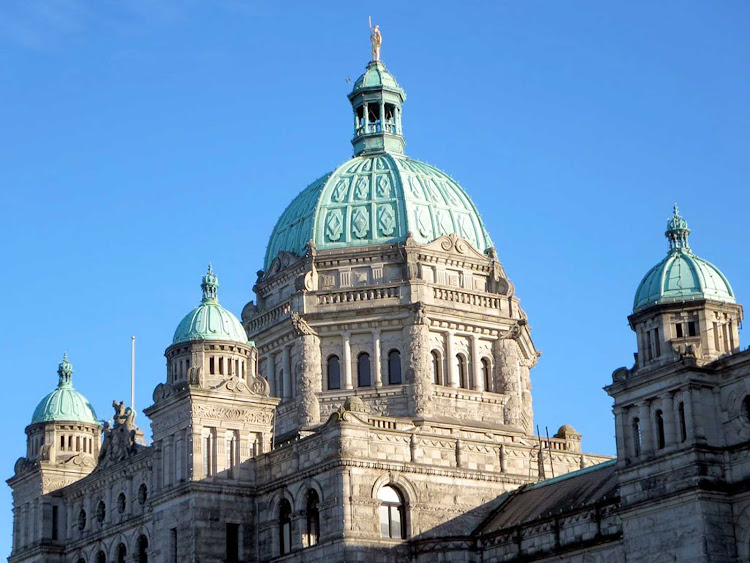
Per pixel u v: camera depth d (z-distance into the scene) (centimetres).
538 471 8775
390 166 10412
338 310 9762
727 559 6338
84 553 9606
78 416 10406
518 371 10025
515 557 7650
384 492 8038
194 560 8212
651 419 6700
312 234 10119
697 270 6806
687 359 6531
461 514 8206
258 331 10162
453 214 10275
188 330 8788
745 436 6412
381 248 9900
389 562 7881
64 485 10131
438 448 8294
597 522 7119
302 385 9681
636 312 6869
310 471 8081
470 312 9869
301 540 8094
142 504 9031
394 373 9688
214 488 8394
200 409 8494
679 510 6450
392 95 11050
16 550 10244
